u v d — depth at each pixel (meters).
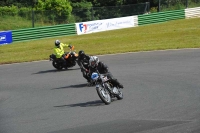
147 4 65.06
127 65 29.77
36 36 53.56
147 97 18.67
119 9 63.59
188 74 24.19
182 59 30.61
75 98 20.00
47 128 14.47
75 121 15.16
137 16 61.56
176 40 44.03
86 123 14.70
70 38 52.88
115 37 51.00
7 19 63.72
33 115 16.98
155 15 63.00
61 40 51.16
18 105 19.58
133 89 20.92
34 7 76.12
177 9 70.00
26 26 61.59
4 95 22.69
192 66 27.08
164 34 50.09
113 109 16.66
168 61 30.16
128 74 25.80
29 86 24.92
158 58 32.12
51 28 54.88
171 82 22.08
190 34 48.09
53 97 20.83
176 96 18.42
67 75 27.86
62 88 23.17
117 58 34.25
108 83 17.98
